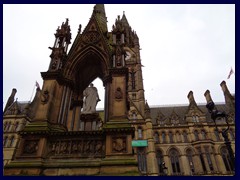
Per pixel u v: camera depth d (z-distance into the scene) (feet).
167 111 204.23
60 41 51.42
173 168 152.87
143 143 141.28
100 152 34.01
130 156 31.60
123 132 34.35
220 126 169.68
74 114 50.80
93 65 52.80
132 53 225.76
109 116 36.91
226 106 199.62
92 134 35.99
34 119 37.45
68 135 36.04
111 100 38.91
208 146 154.92
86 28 54.13
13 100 200.85
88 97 59.52
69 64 47.78
